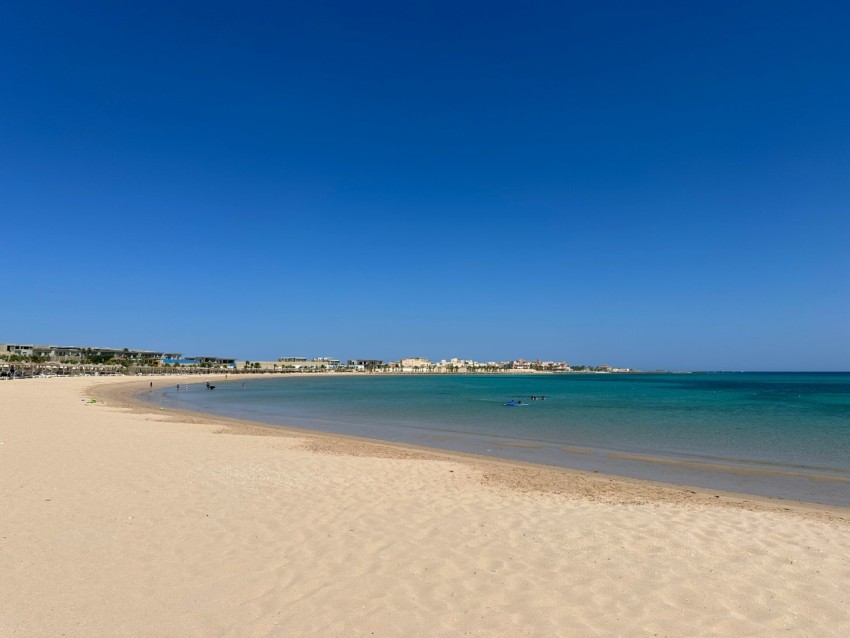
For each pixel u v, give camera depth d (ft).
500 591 20.88
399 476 44.83
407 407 160.45
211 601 19.57
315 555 24.47
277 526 28.71
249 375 633.61
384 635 17.39
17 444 53.36
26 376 331.77
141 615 18.37
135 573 21.90
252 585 21.03
